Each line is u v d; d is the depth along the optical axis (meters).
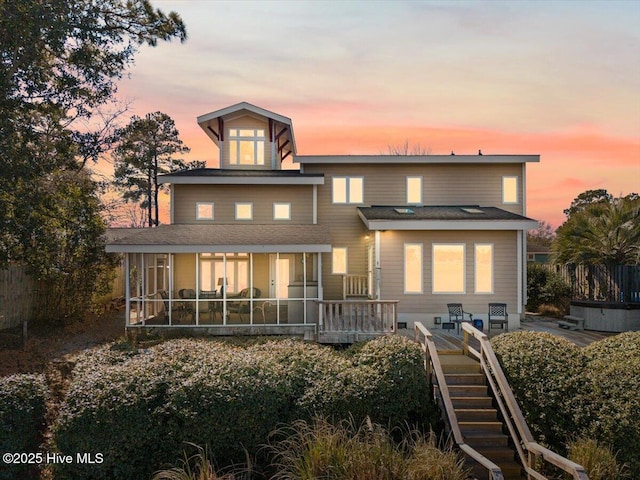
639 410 6.76
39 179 13.80
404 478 5.62
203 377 6.84
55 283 16.36
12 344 13.30
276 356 8.35
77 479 6.21
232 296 16.20
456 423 7.51
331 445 6.00
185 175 18.12
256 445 6.69
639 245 15.06
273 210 18.59
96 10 13.71
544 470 7.03
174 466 6.41
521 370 8.19
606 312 14.98
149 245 14.05
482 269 16.09
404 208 18.22
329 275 18.50
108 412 6.27
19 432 6.73
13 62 12.20
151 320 15.39
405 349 8.45
